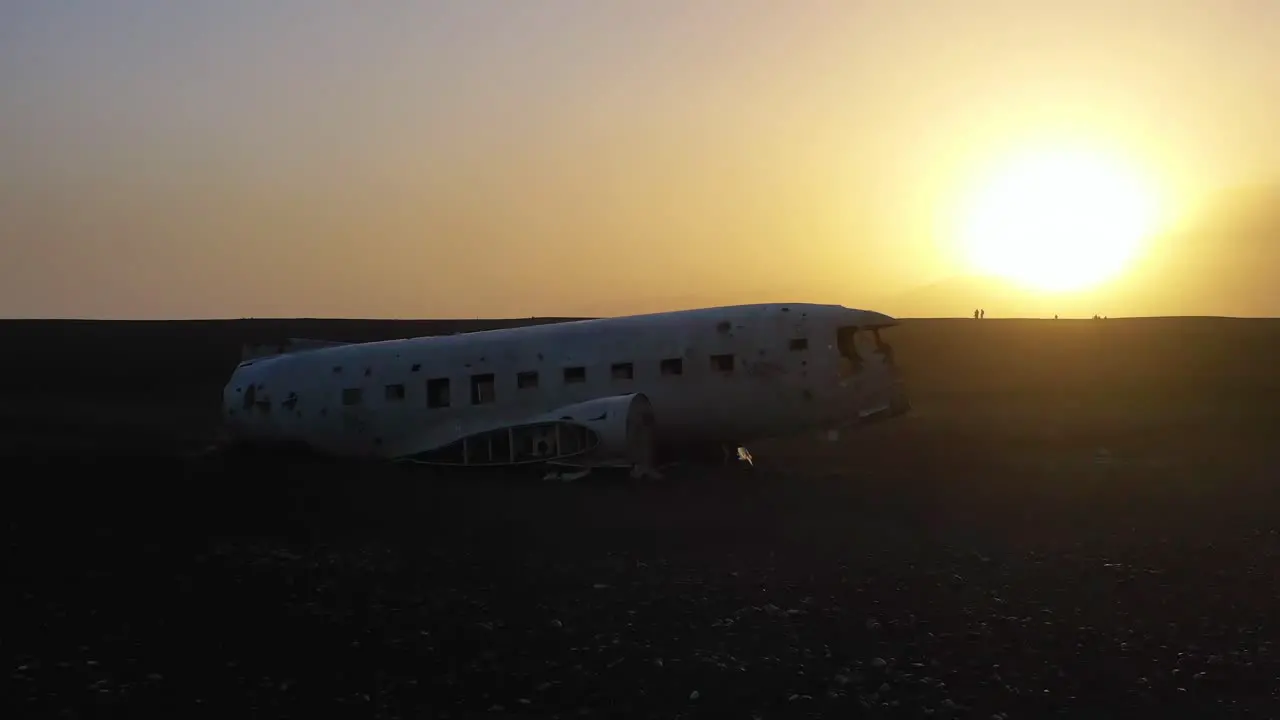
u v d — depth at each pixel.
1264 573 14.19
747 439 24.73
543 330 25.77
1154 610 12.32
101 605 11.83
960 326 83.06
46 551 14.42
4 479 21.00
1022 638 11.20
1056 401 48.91
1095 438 33.84
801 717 9.03
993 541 16.38
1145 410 44.34
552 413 23.58
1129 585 13.46
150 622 11.27
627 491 21.27
